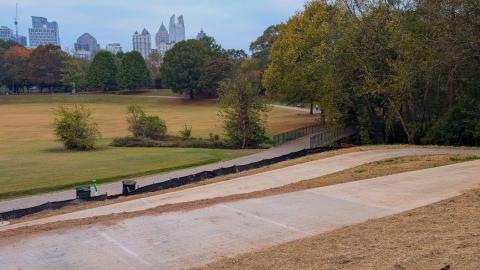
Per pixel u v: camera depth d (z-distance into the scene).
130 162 29.47
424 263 6.24
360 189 12.85
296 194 12.37
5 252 8.02
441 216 9.32
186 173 24.58
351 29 33.12
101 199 16.19
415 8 31.73
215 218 10.03
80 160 30.70
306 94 47.78
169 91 128.75
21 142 43.53
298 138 41.91
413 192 12.34
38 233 9.06
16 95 118.25
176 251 8.04
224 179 16.95
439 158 18.45
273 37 99.12
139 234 8.95
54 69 127.88
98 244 8.40
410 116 35.34
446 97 33.84
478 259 6.25
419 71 30.62
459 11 28.78
